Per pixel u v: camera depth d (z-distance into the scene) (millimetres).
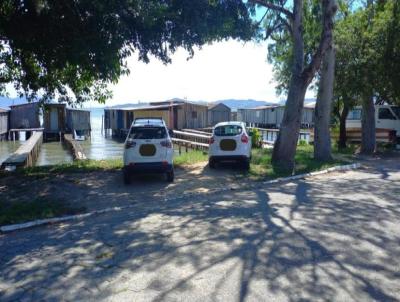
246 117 55531
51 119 38875
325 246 5367
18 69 14594
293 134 13195
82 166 13961
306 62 18031
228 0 11547
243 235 5926
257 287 4156
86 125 43438
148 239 5883
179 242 5688
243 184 10719
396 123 21484
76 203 8648
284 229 6188
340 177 11836
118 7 10141
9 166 16156
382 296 3938
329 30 12367
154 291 4125
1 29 10625
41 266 4934
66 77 14938
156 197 9266
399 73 16828
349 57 16938
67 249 5570
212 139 13062
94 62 10602
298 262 4812
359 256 4992
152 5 10555
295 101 13078
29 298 4059
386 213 7164
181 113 38594
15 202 8680
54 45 10594
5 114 38281
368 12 18297
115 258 5125
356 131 23406
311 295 3965
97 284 4340
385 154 18047
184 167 13867
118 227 6645
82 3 9836
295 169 12984
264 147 22500
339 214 7102
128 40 11125
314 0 15625
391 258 4926
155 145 10719
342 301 3840
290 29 14109
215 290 4109
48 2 9938
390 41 16641
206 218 7031
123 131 39750
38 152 27266
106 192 9836
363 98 18016
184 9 10906
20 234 6570
